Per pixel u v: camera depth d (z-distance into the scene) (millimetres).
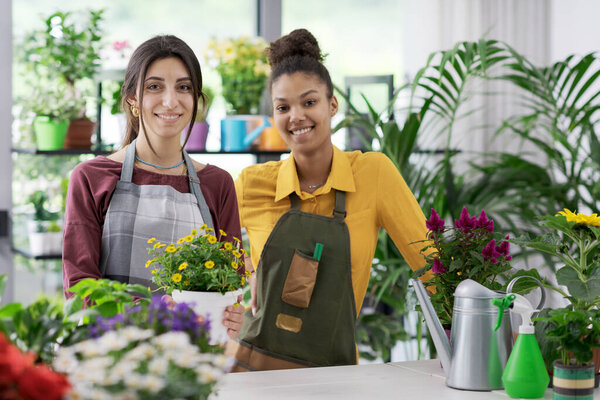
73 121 3258
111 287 1392
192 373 1100
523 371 1490
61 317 1312
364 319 3514
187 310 1296
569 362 1478
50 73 3398
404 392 1548
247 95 3484
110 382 1021
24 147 3396
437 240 1713
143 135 1979
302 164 2104
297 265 1999
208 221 1995
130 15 3605
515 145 4105
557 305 3744
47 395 979
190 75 1938
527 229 3615
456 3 3926
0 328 1185
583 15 3814
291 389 1565
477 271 1681
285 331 2014
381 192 2092
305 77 2033
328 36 4000
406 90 3955
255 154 3502
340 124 3111
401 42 4098
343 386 1593
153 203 1934
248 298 3238
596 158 3260
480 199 3453
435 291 1922
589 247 1616
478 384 1554
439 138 3943
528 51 4094
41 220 3205
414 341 3906
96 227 1911
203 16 3764
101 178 1931
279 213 2113
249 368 2035
